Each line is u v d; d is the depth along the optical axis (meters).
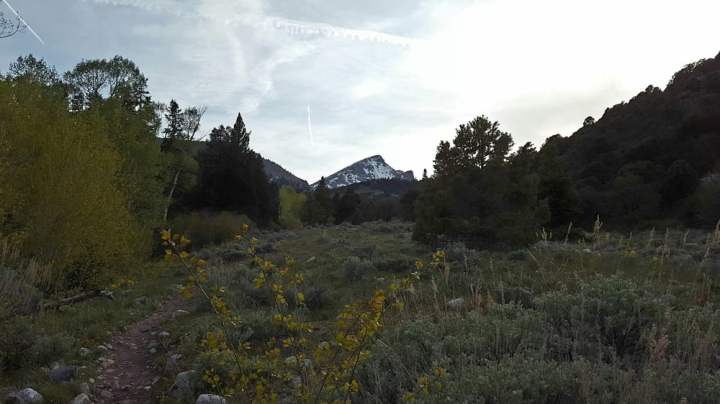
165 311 10.80
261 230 48.47
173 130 35.59
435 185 18.77
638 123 74.06
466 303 6.96
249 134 58.66
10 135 11.76
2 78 14.84
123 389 5.81
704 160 55.88
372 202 105.38
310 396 3.15
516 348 4.59
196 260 3.02
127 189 18.11
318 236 32.50
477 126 18.28
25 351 6.05
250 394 4.38
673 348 4.36
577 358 4.23
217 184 51.94
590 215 49.84
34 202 11.20
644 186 50.62
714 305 6.14
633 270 7.88
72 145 12.05
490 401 3.47
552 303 5.50
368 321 2.97
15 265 9.15
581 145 75.81
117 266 13.73
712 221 39.06
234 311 8.35
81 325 8.45
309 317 8.41
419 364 4.43
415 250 17.31
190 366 6.07
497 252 14.90
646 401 3.17
